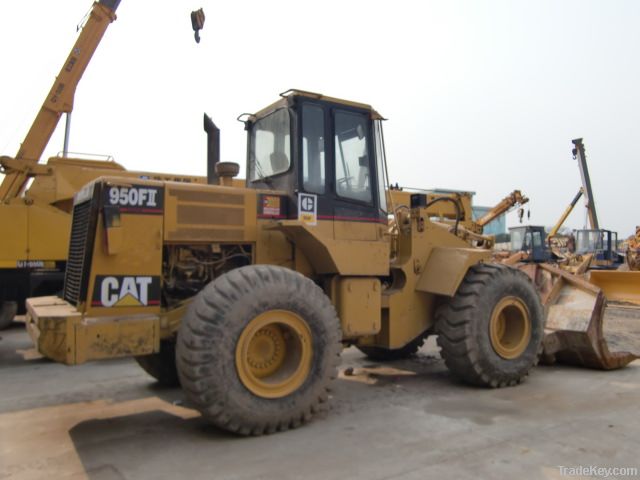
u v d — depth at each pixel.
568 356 6.22
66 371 6.20
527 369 5.39
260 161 5.36
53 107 11.28
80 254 4.20
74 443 3.75
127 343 3.81
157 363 5.26
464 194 11.47
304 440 3.75
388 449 3.56
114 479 3.12
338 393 5.09
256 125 5.51
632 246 22.12
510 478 3.07
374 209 5.12
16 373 6.11
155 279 4.11
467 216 11.40
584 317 5.95
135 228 4.05
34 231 9.17
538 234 18.23
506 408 4.52
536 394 5.00
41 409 4.62
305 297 4.08
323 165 4.86
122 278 3.98
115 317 3.89
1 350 7.72
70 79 11.42
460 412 4.41
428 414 4.36
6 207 8.99
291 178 4.77
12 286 9.09
